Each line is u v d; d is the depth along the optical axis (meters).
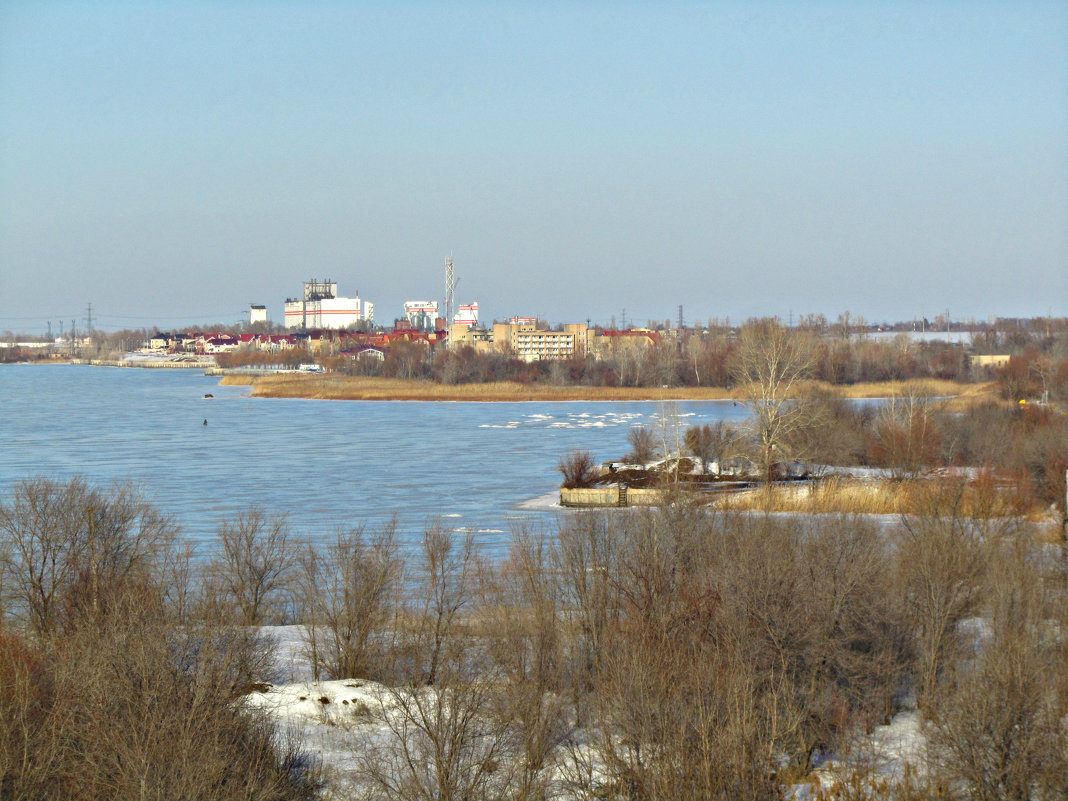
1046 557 47.94
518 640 37.34
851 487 77.81
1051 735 29.02
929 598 38.09
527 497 93.56
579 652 38.75
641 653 32.66
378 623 43.47
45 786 27.17
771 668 34.00
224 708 29.38
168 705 27.97
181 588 47.03
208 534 73.38
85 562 46.94
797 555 41.09
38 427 159.12
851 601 36.84
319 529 76.69
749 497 76.31
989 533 48.53
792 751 32.56
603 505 87.19
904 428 97.75
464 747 31.11
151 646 30.23
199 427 160.38
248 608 50.22
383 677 41.31
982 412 105.75
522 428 158.00
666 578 41.81
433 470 111.19
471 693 32.34
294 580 54.16
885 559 42.28
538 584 43.06
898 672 36.88
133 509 62.69
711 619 37.78
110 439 141.50
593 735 32.72
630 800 28.94
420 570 56.97
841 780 29.67
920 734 34.16
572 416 178.50
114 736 26.98
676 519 47.16
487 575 51.81
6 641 34.03
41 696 30.52
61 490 51.44
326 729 34.69
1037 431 88.12
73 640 34.25
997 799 28.66
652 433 112.50
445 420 172.62
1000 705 29.30
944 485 63.06
